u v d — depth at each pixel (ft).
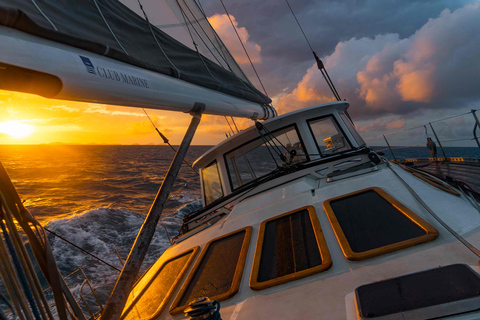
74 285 29.86
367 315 3.97
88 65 5.24
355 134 14.78
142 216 59.36
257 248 7.46
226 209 11.80
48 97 4.86
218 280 7.15
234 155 14.20
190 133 8.48
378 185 8.69
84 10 7.38
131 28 8.98
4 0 4.92
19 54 4.12
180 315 6.66
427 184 8.89
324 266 6.12
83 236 44.98
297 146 13.39
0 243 3.39
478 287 3.81
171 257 9.40
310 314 5.12
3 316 3.32
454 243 5.76
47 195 90.79
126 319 7.55
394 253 5.98
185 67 10.34
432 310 3.73
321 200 8.66
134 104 6.64
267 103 16.93
